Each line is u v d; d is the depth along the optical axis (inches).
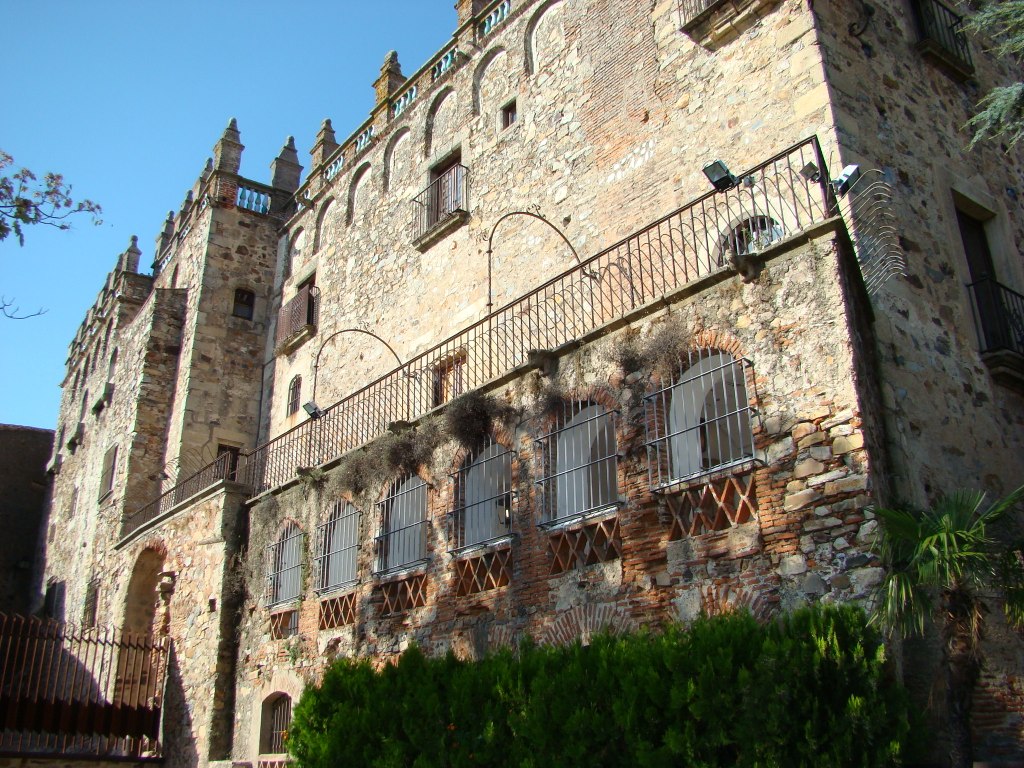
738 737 325.1
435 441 624.4
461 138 880.9
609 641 394.3
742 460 428.8
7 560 1652.3
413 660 454.3
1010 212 653.9
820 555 394.9
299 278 1131.3
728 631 351.9
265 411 1128.8
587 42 758.5
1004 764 376.2
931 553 342.0
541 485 533.3
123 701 823.7
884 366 467.8
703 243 596.1
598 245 683.4
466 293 807.7
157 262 1505.9
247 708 745.0
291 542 760.3
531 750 373.4
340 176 1087.0
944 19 672.4
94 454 1393.9
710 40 635.5
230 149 1247.5
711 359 478.6
